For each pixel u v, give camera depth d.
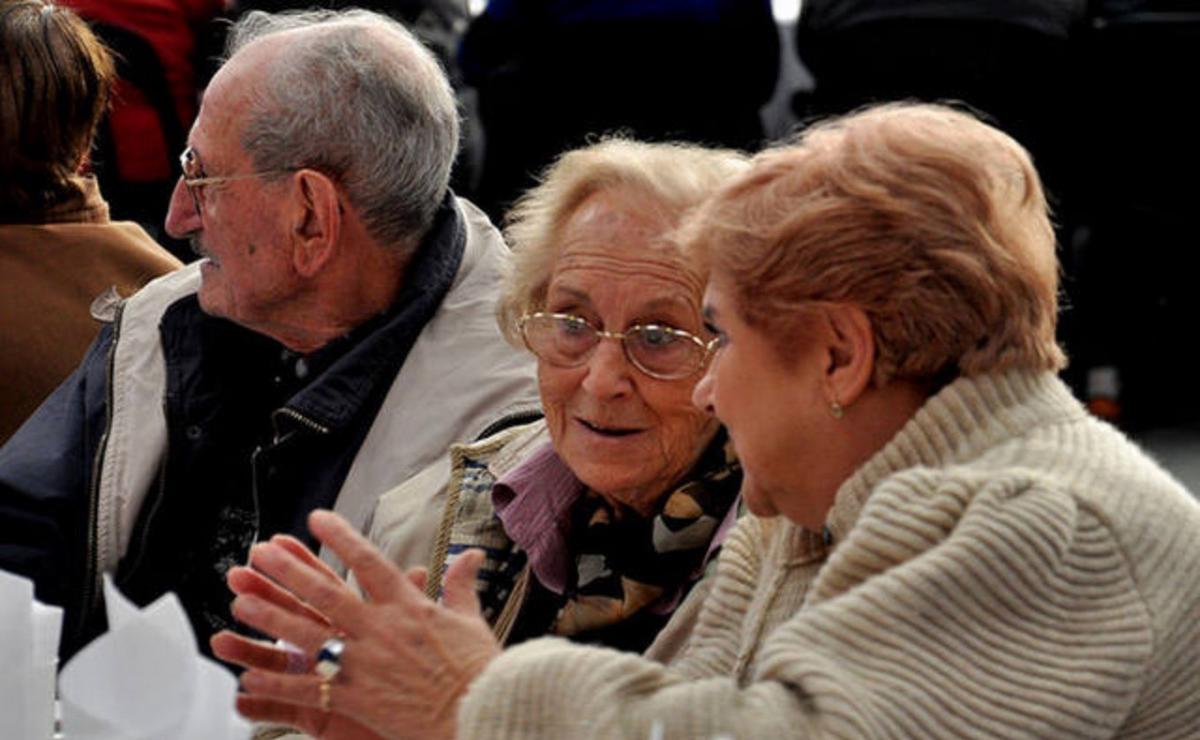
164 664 4.19
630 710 3.98
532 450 5.93
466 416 6.68
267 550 4.57
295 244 6.82
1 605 4.81
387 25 7.00
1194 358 13.38
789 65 14.77
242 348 7.25
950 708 3.91
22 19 7.87
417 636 4.49
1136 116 12.55
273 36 6.88
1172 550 4.18
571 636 5.66
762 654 4.10
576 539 5.73
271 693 4.55
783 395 4.36
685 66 12.41
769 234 4.27
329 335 6.96
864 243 4.21
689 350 5.48
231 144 6.80
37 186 7.99
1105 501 4.15
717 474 5.59
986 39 12.05
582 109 12.59
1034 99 12.23
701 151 5.66
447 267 6.93
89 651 4.17
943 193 4.23
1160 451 13.01
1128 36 12.39
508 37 12.66
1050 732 3.93
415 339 6.86
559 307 5.57
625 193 5.51
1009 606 4.00
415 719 4.46
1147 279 13.13
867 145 4.29
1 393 7.84
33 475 7.24
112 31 11.62
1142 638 4.03
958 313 4.23
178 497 7.19
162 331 7.33
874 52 12.20
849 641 3.97
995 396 4.29
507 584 5.84
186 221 6.95
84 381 7.50
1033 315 4.32
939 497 4.13
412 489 6.30
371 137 6.75
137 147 11.80
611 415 5.54
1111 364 13.50
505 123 12.75
